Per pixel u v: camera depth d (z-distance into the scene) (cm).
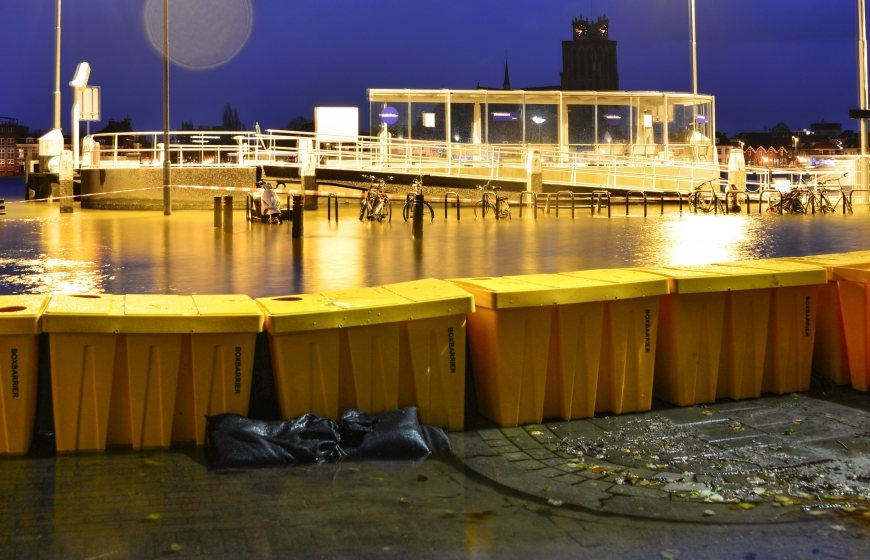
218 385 644
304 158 3325
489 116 3625
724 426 696
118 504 533
